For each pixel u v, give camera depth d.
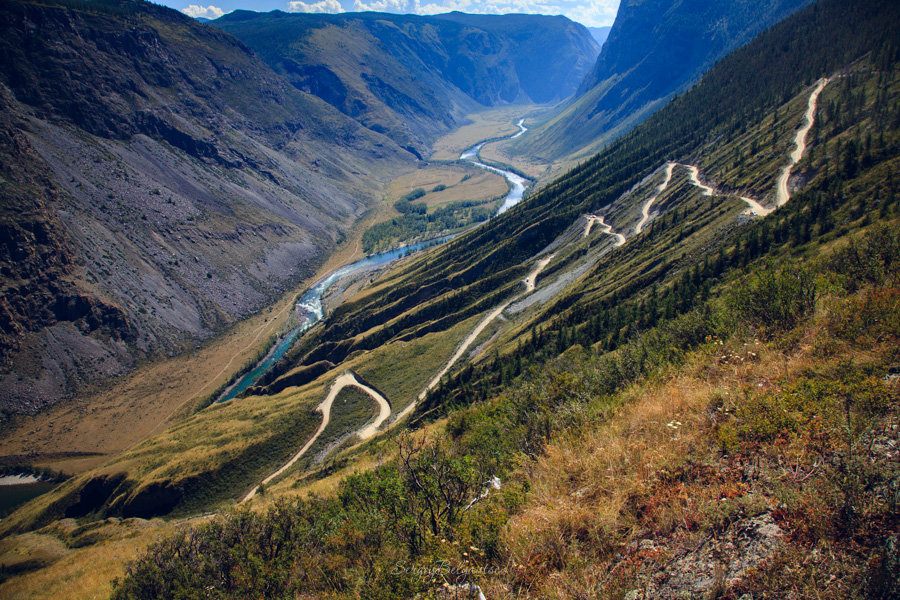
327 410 130.12
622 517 8.45
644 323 76.12
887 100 124.88
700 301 71.25
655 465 9.34
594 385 22.92
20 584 41.84
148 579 19.06
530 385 29.52
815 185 94.94
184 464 109.81
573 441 13.09
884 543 5.96
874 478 6.92
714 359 16.14
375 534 12.83
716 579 6.40
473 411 28.64
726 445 8.95
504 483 13.10
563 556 8.05
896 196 71.75
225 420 133.12
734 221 107.75
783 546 6.52
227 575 16.89
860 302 14.56
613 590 6.95
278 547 16.61
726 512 7.40
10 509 121.19
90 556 51.22
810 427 8.51
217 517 20.89
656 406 12.59
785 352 14.56
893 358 10.75
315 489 42.59
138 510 102.25
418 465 14.19
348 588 10.92
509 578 8.20
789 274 20.66
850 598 5.53
